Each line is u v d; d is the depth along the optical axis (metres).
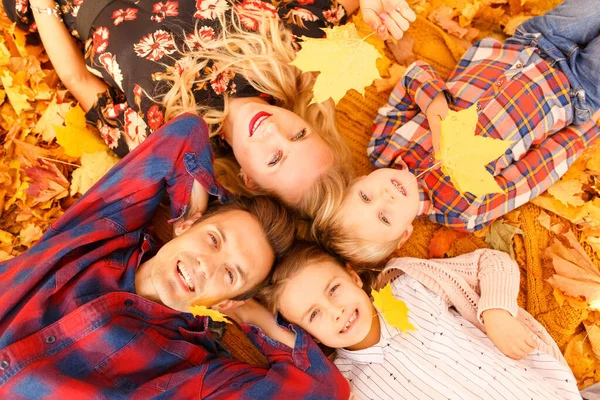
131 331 1.36
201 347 1.47
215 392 1.36
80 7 1.58
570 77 1.72
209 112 1.58
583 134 1.80
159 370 1.39
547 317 1.76
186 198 1.53
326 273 1.48
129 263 1.46
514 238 1.85
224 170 1.72
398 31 1.69
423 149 1.75
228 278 1.38
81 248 1.42
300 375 1.42
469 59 1.84
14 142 1.62
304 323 1.47
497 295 1.57
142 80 1.54
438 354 1.54
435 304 1.61
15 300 1.29
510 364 1.52
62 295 1.35
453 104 1.75
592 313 1.75
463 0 1.97
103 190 1.43
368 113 1.92
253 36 1.59
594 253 1.79
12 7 1.62
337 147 1.64
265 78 1.59
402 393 1.49
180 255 1.36
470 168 1.05
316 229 1.57
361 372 1.56
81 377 1.29
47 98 1.68
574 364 1.73
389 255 1.80
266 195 1.58
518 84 1.71
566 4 1.71
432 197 1.75
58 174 1.64
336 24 1.77
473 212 1.73
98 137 1.72
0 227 1.61
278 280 1.49
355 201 1.51
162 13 1.55
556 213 1.83
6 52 1.65
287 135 1.47
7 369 1.22
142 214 1.52
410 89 1.74
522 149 1.74
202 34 1.57
